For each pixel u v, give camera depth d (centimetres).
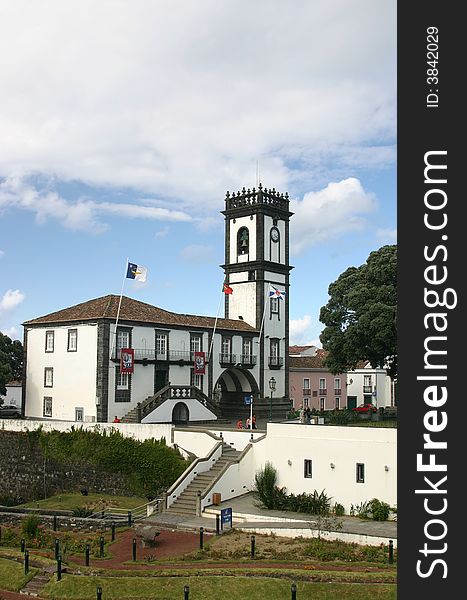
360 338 4819
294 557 2786
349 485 3572
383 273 4934
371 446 3516
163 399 5269
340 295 5131
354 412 5862
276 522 3366
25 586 2648
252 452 4012
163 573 2645
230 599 2402
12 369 6944
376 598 2319
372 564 2652
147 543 3086
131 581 2580
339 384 8744
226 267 7025
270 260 6900
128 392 5397
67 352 5531
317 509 3572
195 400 5534
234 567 2672
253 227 6850
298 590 2416
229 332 6391
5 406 7219
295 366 8194
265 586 2458
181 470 4238
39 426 4847
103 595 2495
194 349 6022
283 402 6925
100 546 3048
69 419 5456
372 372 8644
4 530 3366
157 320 5700
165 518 3553
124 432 4547
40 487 4775
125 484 4422
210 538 3180
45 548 3102
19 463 4900
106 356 5266
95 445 4594
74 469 4641
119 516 3662
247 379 6638
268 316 6831
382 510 3384
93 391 5291
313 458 3709
